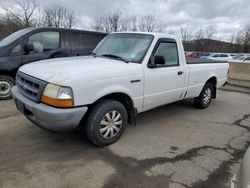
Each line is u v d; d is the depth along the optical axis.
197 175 3.03
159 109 5.80
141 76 3.82
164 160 3.35
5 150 3.41
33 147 3.54
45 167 3.03
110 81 3.39
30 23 35.53
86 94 3.14
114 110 3.60
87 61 3.79
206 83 5.81
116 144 3.75
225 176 3.04
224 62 6.40
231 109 6.14
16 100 3.59
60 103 2.96
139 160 3.31
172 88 4.55
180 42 4.72
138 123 4.77
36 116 3.14
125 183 2.79
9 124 4.34
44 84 3.07
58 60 3.90
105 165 3.14
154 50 4.07
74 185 2.72
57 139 3.82
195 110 5.86
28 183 2.70
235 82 9.79
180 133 4.34
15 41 5.80
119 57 4.08
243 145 3.96
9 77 5.89
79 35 6.72
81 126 3.61
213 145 3.92
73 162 3.18
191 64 5.07
